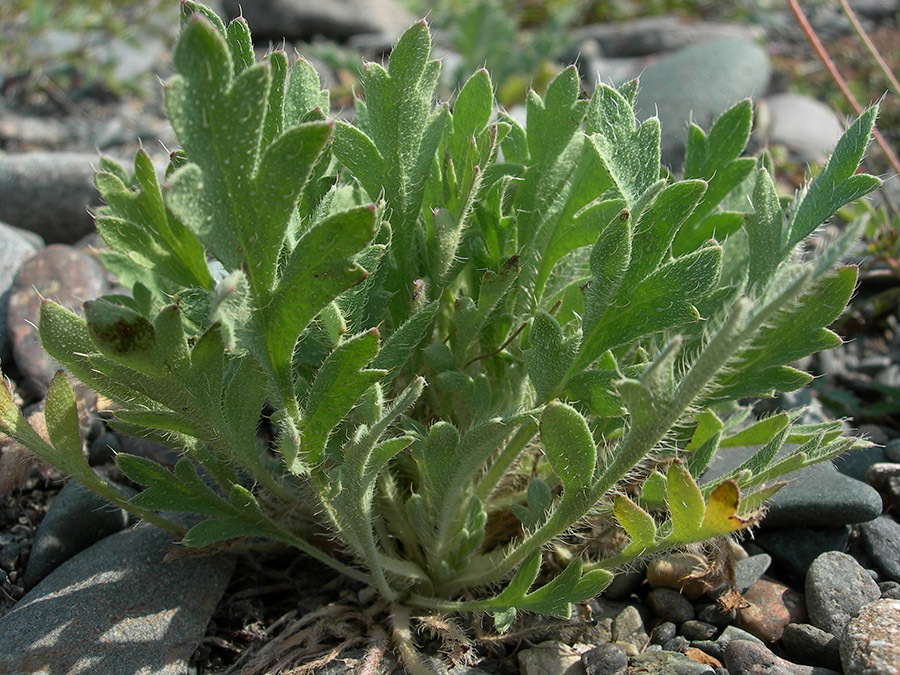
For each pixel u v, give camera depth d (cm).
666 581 25
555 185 24
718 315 22
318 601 25
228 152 17
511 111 53
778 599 25
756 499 21
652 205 20
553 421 19
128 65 64
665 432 19
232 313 17
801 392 32
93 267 35
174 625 23
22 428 22
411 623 24
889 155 33
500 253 23
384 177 22
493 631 24
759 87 55
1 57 60
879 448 30
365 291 21
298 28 75
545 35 66
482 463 22
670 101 51
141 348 18
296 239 21
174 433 22
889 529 26
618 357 24
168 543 25
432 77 22
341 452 22
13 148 53
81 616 23
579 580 21
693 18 80
